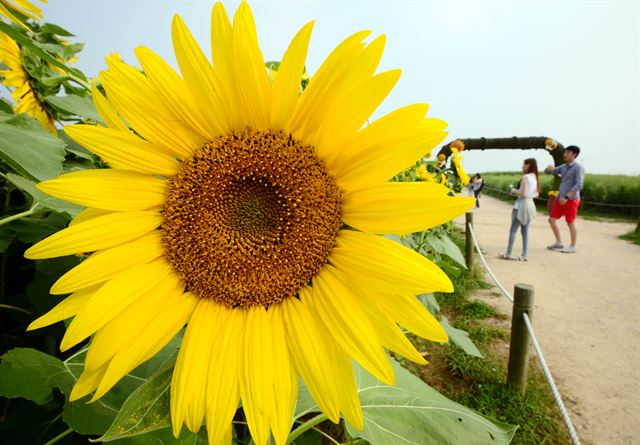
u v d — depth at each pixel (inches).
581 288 334.6
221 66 51.8
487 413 159.5
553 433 152.2
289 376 52.4
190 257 58.6
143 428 46.3
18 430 62.4
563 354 218.2
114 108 54.4
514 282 349.7
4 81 86.4
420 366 187.9
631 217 888.9
